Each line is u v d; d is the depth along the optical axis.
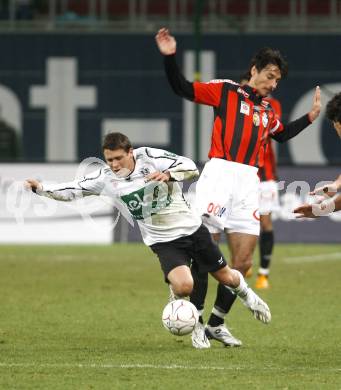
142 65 95.94
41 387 27.31
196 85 35.09
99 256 72.25
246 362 31.55
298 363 31.41
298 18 104.50
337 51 95.44
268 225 54.00
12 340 35.78
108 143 31.38
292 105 95.88
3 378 28.55
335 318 42.38
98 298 48.91
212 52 95.88
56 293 50.94
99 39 95.94
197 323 34.19
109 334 37.50
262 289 53.66
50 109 96.19
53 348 34.09
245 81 38.00
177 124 95.75
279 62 35.28
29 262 67.56
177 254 32.78
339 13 105.62
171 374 29.30
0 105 96.31
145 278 58.50
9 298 48.62
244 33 95.69
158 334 37.62
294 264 67.44
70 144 96.12
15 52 96.19
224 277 33.56
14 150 96.38
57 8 105.88
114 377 28.77
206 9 106.19
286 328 39.44
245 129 35.34
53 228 83.19
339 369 30.30
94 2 105.69
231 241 35.78
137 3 108.12
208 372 29.67
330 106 29.22
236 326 40.00
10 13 103.56
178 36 96.31
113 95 96.06
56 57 96.19
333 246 81.12
